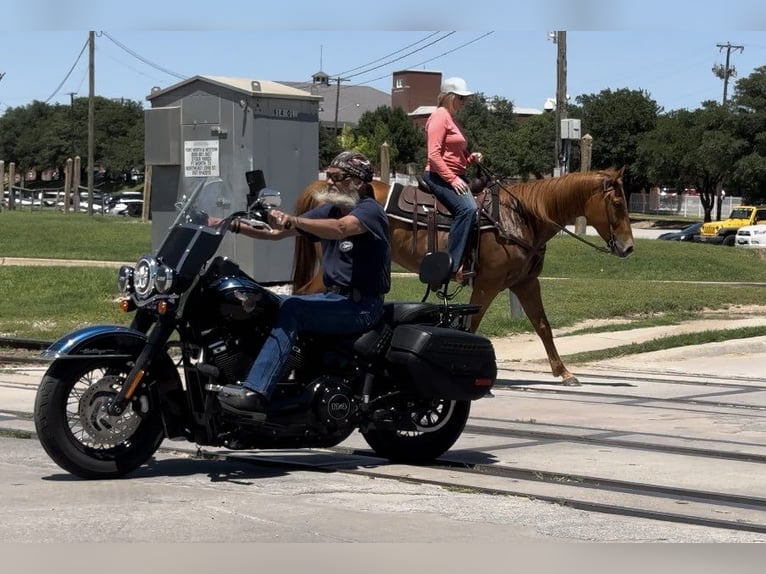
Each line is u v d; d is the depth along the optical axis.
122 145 121.25
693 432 11.13
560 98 42.97
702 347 18.22
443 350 9.00
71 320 20.30
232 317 8.38
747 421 11.86
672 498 8.27
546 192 13.69
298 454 9.98
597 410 12.55
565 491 8.45
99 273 25.70
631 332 20.02
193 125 19.17
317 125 19.45
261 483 8.61
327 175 8.99
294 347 8.70
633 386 14.64
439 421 9.50
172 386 8.57
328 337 8.82
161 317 8.35
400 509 7.77
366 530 7.17
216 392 8.41
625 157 96.50
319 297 8.74
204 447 10.12
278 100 18.91
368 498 8.12
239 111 18.66
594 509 7.85
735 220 60.06
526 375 15.66
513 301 20.55
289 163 19.12
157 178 19.78
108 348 8.43
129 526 7.18
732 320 21.72
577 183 13.56
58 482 8.52
